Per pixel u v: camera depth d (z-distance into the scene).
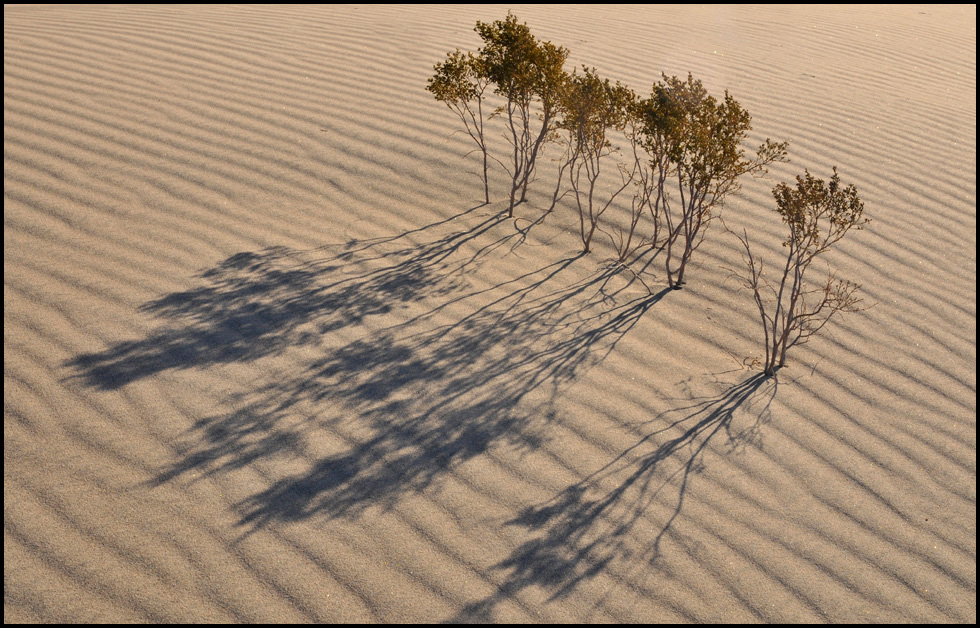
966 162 7.30
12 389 3.85
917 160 7.25
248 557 3.16
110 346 4.23
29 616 2.85
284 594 3.03
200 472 3.52
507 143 7.05
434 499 3.51
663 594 3.19
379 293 4.97
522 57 5.54
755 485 3.76
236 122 6.89
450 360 4.41
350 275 5.13
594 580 3.22
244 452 3.65
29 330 4.27
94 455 3.55
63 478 3.41
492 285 5.21
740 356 4.72
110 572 3.04
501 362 4.43
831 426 4.20
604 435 3.97
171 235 5.32
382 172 6.46
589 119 5.42
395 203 6.11
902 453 4.07
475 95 5.93
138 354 4.20
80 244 5.08
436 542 3.31
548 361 4.48
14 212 5.29
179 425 3.77
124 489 3.40
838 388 4.50
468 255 5.53
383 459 3.69
